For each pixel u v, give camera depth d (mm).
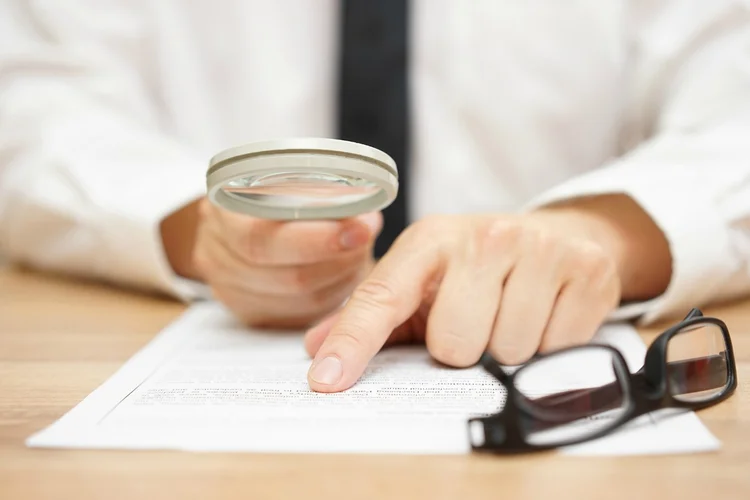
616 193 725
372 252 1128
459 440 375
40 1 1146
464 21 1171
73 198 921
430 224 572
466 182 1218
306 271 656
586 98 1177
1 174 1051
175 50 1217
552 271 532
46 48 1110
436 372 515
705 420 412
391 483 328
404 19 1132
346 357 477
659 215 676
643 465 347
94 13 1177
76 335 693
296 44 1231
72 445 376
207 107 1241
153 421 410
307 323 717
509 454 359
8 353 620
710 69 1000
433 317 523
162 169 918
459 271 528
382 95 1133
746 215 739
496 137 1200
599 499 311
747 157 805
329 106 1245
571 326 543
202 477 338
